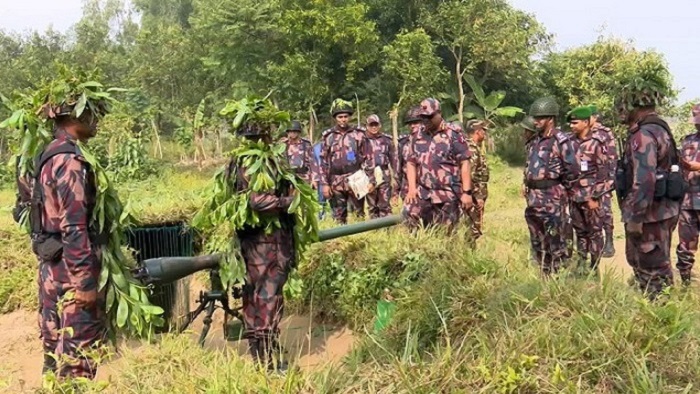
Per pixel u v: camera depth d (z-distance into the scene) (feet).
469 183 20.17
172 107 94.58
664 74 14.69
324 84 74.08
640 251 14.98
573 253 17.95
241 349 15.47
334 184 26.09
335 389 9.04
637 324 9.86
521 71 81.00
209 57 82.64
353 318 17.04
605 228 24.70
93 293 11.29
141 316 11.71
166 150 92.99
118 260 11.96
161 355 10.20
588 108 21.75
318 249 18.47
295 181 13.82
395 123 70.18
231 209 13.60
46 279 11.64
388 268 17.19
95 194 11.50
